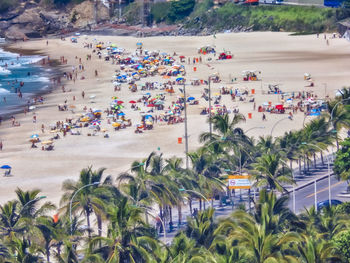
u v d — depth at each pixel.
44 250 123.62
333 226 116.00
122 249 102.88
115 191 138.25
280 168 166.38
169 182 146.12
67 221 128.50
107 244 105.12
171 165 157.88
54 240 124.31
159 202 142.62
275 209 114.31
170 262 98.31
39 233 122.00
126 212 107.25
